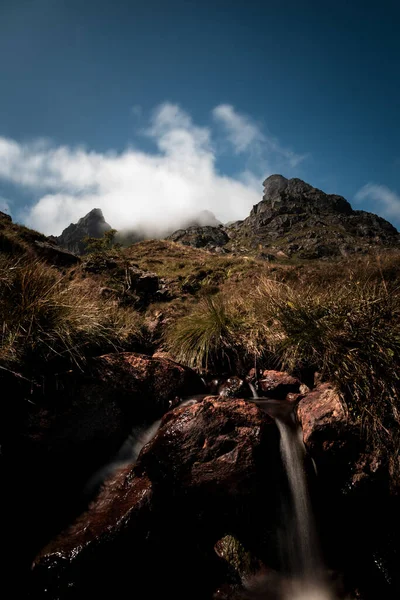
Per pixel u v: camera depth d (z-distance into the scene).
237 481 2.96
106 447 3.44
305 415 3.36
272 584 2.84
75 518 2.85
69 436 3.21
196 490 3.00
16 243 7.82
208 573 2.83
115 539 2.56
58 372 3.50
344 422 3.12
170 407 3.87
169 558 2.80
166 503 2.96
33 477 2.95
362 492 2.95
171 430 3.11
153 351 5.55
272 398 4.19
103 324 4.88
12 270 4.14
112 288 7.94
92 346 4.32
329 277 6.82
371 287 4.47
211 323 5.08
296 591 2.81
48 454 3.05
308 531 3.12
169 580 2.72
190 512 3.05
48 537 2.69
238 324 5.14
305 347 4.28
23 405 3.08
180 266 15.05
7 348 3.21
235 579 2.82
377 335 3.64
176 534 2.94
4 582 2.44
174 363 4.29
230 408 3.22
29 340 3.46
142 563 2.65
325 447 3.08
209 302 5.62
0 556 2.54
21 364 3.26
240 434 3.06
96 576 2.45
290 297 4.76
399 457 2.96
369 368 3.46
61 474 3.11
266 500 3.09
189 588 2.72
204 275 12.81
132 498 2.86
